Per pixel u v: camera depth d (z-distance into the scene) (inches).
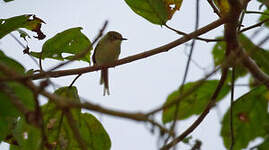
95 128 380.5
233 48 345.4
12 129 331.3
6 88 230.2
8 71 224.8
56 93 350.9
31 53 367.6
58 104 211.3
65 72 340.5
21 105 219.6
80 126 373.1
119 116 199.2
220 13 384.5
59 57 384.2
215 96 387.2
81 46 383.9
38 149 305.9
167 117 404.5
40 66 350.3
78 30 375.9
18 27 360.5
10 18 353.4
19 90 250.8
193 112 420.8
